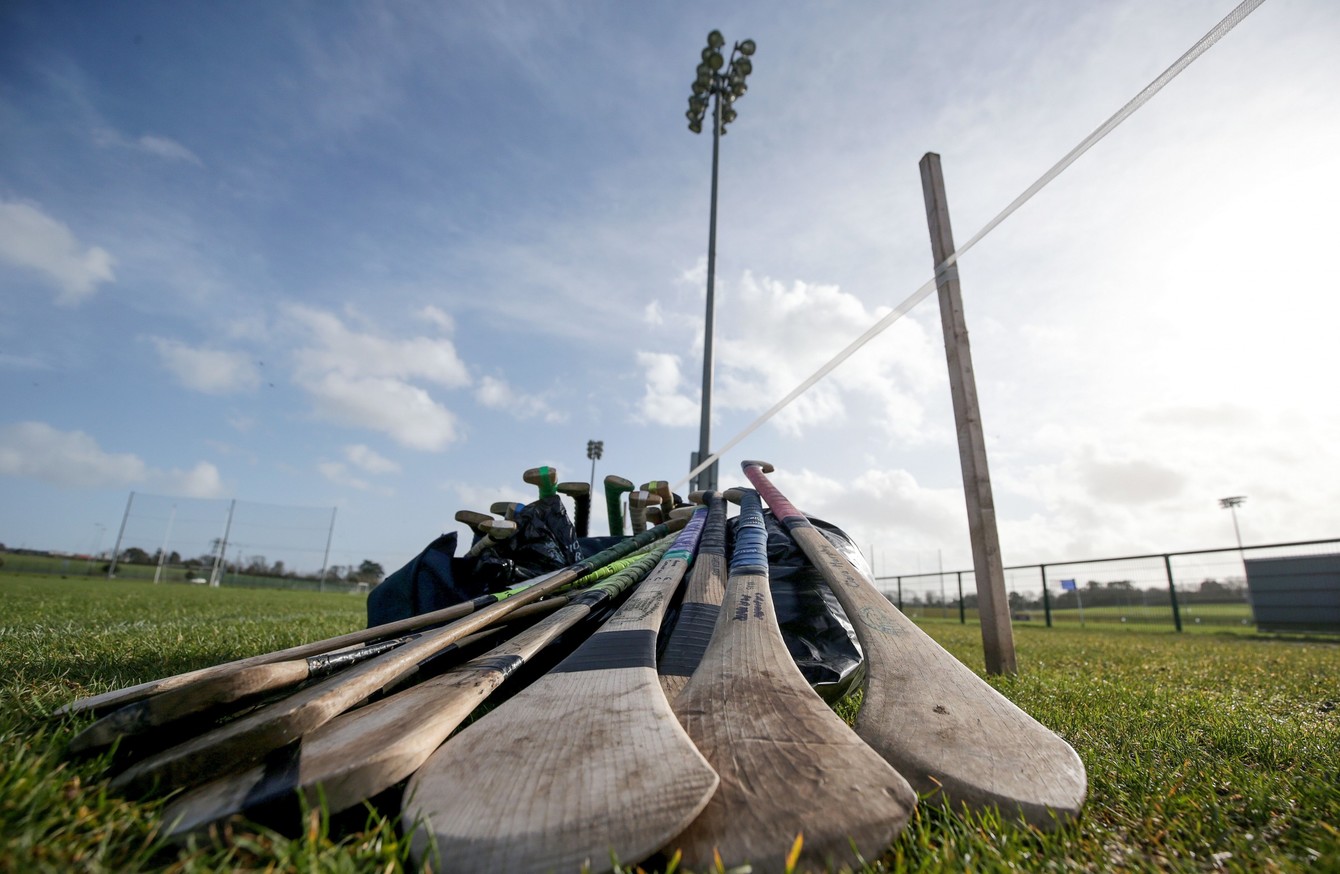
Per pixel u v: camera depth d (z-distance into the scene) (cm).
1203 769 152
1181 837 115
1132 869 100
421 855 83
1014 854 98
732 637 161
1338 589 949
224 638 369
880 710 135
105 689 198
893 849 99
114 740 101
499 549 274
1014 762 115
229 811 90
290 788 92
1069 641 691
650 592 195
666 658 179
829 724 116
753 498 300
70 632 386
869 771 98
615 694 125
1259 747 173
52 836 86
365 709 127
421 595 257
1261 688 307
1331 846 105
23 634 364
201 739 104
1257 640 805
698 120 1050
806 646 199
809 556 223
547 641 169
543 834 82
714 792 94
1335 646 647
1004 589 352
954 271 395
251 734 98
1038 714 216
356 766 95
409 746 102
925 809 110
